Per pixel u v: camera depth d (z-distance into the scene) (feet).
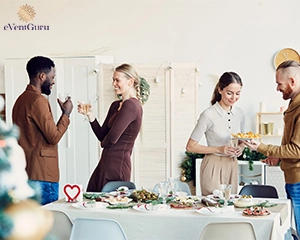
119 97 20.63
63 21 23.04
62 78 21.21
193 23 22.00
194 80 20.54
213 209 10.83
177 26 22.12
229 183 13.32
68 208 11.64
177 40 22.13
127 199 12.11
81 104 15.01
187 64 20.56
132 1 22.45
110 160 14.62
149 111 20.59
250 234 9.77
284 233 11.21
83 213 11.26
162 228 10.64
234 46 21.74
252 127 21.66
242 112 13.80
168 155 20.54
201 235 9.86
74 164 21.17
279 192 19.61
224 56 21.81
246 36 21.63
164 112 20.53
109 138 14.33
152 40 22.33
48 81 13.74
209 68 21.93
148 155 20.70
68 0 22.97
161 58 22.26
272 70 21.49
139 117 14.52
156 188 14.28
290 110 12.55
